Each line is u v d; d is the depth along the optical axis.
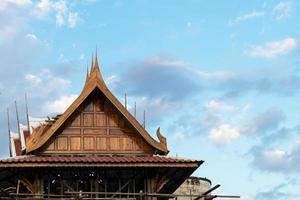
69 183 37.72
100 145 38.69
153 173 38.25
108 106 39.22
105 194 35.97
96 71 39.12
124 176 38.31
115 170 38.25
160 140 39.03
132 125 38.81
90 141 38.66
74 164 36.44
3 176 38.50
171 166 37.12
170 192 44.97
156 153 39.25
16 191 38.09
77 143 38.50
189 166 37.28
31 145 37.69
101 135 38.84
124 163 36.88
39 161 36.16
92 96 39.16
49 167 36.59
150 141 38.69
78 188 37.97
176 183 42.31
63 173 37.72
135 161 36.97
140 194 34.91
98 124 38.97
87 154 38.44
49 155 38.06
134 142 39.03
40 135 38.03
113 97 38.88
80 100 38.56
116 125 39.09
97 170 38.06
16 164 35.88
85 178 37.97
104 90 38.81
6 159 36.06
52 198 35.84
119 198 35.00
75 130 38.69
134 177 38.19
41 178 37.16
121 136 39.00
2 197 34.59
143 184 38.56
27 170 37.06
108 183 38.25
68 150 38.31
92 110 39.12
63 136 38.50
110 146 38.78
